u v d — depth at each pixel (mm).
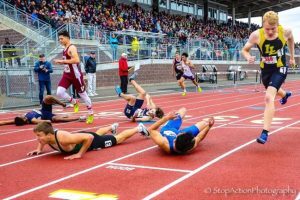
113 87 23172
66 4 25688
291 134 7305
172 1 45688
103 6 30234
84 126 9008
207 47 32531
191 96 16844
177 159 5660
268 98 5996
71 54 8742
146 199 4012
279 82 6090
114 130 6953
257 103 13656
